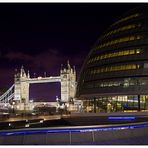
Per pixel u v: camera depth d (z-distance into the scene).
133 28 79.19
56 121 82.62
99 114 72.12
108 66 77.00
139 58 72.62
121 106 74.69
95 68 80.50
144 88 69.56
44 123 82.62
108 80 75.25
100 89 76.12
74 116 77.06
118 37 80.25
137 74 71.25
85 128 36.19
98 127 36.91
